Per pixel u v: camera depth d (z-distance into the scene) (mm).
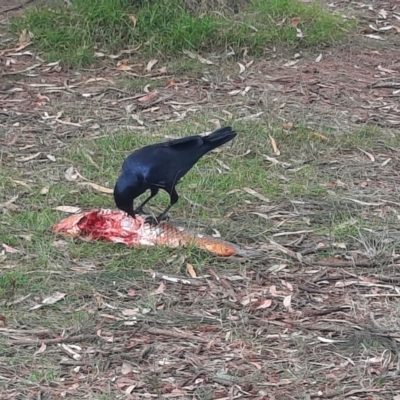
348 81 15133
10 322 8758
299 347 8492
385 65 15820
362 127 13352
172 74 15164
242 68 15391
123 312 8961
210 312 9031
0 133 12984
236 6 16891
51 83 14773
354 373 8141
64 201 11070
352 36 16797
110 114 13742
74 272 9578
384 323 8914
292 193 11367
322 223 10758
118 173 11766
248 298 9266
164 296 9242
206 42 15906
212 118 13492
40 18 16219
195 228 10523
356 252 10133
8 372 8055
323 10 17469
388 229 10586
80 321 8773
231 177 11602
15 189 11258
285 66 15609
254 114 13695
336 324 8875
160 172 9859
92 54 15531
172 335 8617
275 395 7824
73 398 7719
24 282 9312
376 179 11914
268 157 12359
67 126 13281
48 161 12117
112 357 8273
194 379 8008
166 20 16109
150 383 7934
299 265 9891
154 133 12914
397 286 9570
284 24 16562
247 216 10820
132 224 10188
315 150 12609
